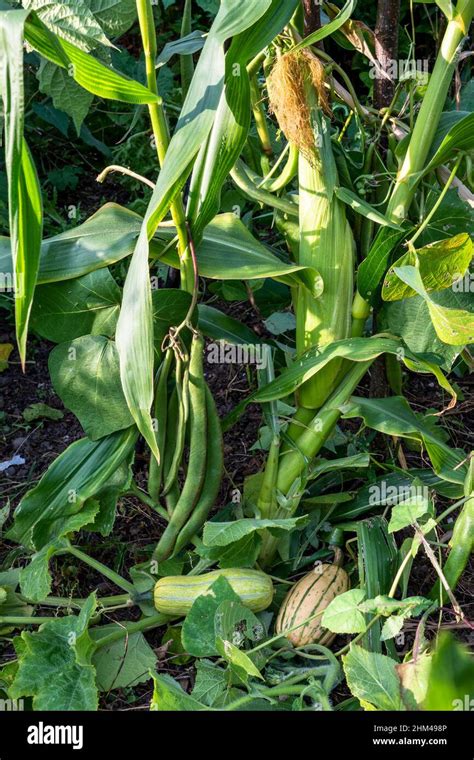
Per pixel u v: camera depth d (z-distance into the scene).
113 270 2.91
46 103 3.41
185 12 2.05
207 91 1.41
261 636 1.71
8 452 2.46
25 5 1.44
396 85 1.92
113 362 1.76
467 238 1.58
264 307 2.31
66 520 1.77
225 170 1.59
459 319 1.40
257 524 1.66
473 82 2.24
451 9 1.60
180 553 1.95
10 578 1.91
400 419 1.84
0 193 2.89
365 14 3.80
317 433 1.86
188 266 1.74
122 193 3.53
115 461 1.80
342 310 1.82
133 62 3.59
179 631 1.80
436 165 1.70
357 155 2.03
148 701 1.70
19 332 1.46
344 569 1.92
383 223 1.64
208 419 1.80
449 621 1.82
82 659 1.60
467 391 2.66
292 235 1.91
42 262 1.73
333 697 1.68
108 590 1.97
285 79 1.62
